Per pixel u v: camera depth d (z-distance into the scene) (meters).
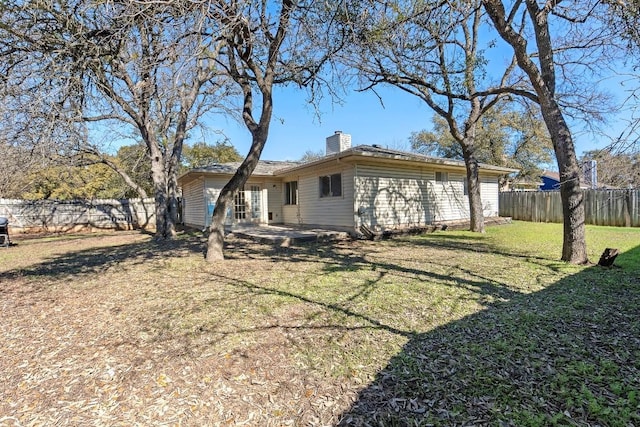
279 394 2.35
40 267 7.49
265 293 4.70
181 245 10.20
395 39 6.39
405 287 4.84
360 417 2.08
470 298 4.31
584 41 6.95
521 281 5.07
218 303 4.32
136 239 12.70
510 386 2.34
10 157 6.97
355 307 4.04
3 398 2.40
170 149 16.64
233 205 14.20
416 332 3.30
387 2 5.23
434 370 2.58
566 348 2.89
